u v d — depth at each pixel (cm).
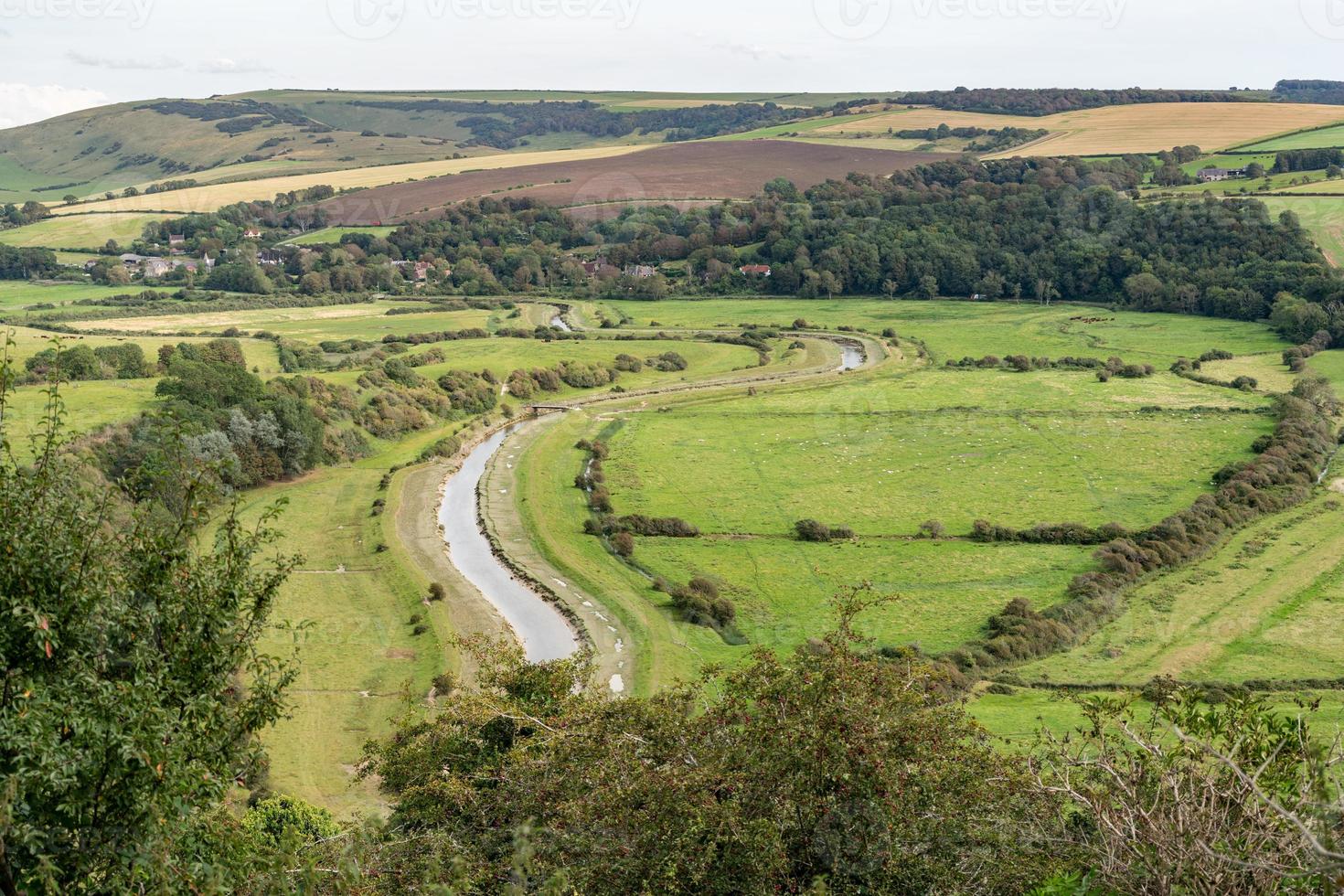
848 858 1513
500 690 2903
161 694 1371
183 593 1451
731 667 4953
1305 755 1116
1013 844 1467
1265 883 1104
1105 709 1522
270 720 1533
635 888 1574
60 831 1312
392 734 4222
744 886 1491
